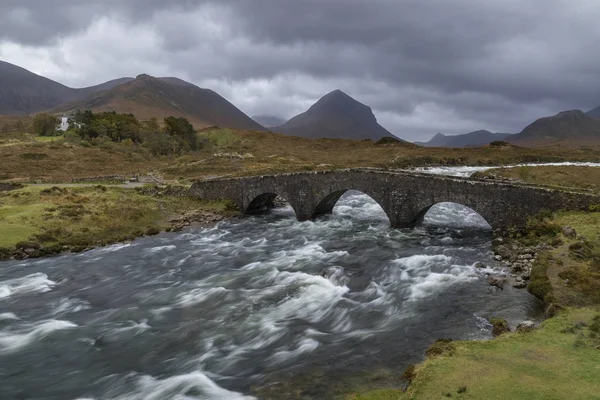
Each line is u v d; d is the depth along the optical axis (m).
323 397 14.02
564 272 21.28
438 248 32.94
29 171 84.12
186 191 58.78
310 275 27.89
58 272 30.69
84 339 20.09
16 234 37.44
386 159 104.06
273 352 17.98
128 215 46.44
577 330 15.73
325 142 143.75
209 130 163.00
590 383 12.16
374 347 17.72
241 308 22.95
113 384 16.27
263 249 36.03
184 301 24.48
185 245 38.34
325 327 20.22
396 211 40.38
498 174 63.28
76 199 49.97
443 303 21.95
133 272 30.58
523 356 14.09
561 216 30.17
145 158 111.25
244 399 14.45
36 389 16.16
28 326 21.72
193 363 17.48
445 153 114.38
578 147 190.25
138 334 20.45
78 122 139.75
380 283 25.80
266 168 85.56
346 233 40.62
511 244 30.64
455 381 12.79
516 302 21.12
